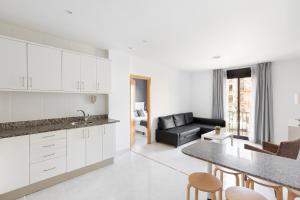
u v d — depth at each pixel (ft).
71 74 9.36
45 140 7.79
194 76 21.11
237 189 4.54
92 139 9.68
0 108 7.82
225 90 18.13
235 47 10.92
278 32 8.45
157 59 14.61
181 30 8.32
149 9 6.40
